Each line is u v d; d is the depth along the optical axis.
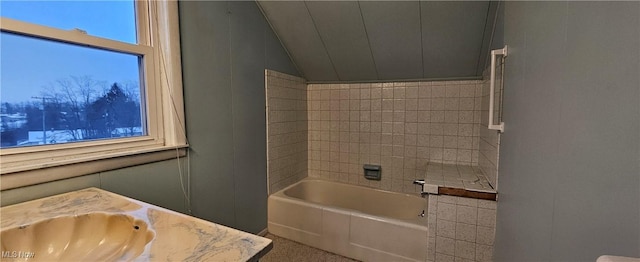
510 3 1.23
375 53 2.27
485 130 1.99
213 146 1.77
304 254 2.04
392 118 2.59
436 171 2.13
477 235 1.65
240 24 1.95
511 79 1.18
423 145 2.49
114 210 0.89
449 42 2.00
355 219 1.97
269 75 2.27
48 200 0.98
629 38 0.41
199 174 1.68
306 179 2.88
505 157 1.31
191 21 1.58
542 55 0.78
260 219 2.25
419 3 1.78
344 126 2.78
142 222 0.79
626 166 0.41
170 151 1.49
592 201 0.50
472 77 2.26
